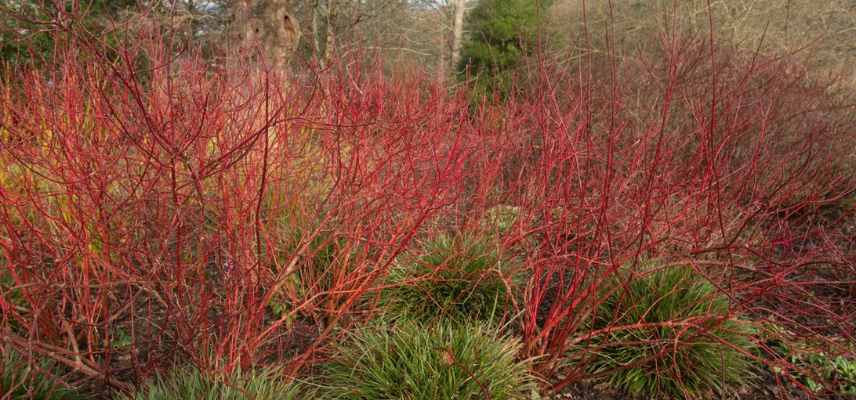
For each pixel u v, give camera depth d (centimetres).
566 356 300
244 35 662
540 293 286
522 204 320
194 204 249
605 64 566
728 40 820
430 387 240
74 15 190
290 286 315
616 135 353
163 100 263
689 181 325
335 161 330
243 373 254
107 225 226
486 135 382
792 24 1105
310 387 257
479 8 1216
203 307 233
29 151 247
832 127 510
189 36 260
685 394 269
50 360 238
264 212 355
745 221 292
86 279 236
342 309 264
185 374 235
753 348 314
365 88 336
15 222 304
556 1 1348
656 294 297
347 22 1047
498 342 271
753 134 453
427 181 334
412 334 271
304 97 332
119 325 279
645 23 1030
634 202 302
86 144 246
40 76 275
